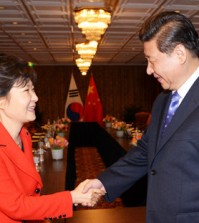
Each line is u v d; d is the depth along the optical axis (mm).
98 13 5113
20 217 1245
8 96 1271
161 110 1484
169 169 1277
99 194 1739
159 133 1403
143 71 13945
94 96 12938
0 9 5652
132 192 4117
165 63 1281
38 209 1268
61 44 9109
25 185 1357
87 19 5168
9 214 1231
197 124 1239
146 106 14031
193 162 1236
